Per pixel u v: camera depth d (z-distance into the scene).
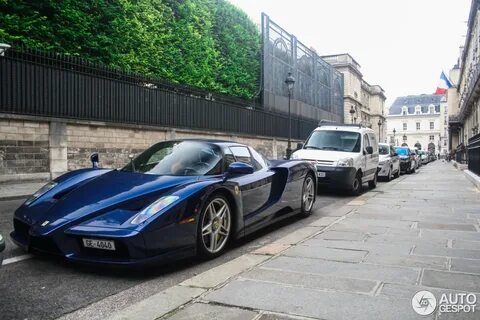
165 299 3.12
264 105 25.83
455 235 5.37
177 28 18.66
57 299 3.27
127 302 3.24
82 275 3.86
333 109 42.06
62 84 11.81
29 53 10.95
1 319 2.87
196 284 3.45
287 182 6.29
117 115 13.57
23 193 9.09
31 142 11.12
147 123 14.78
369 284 3.42
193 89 17.39
